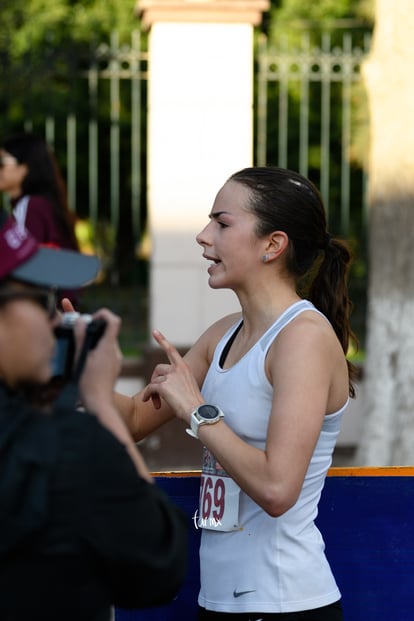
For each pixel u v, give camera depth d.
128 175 21.38
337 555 4.08
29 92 10.91
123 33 20.42
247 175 3.58
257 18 10.57
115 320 2.71
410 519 4.11
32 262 2.49
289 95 18.58
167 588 2.51
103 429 2.48
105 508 2.40
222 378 3.48
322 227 3.64
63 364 2.69
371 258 9.88
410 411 9.59
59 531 2.36
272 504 3.17
